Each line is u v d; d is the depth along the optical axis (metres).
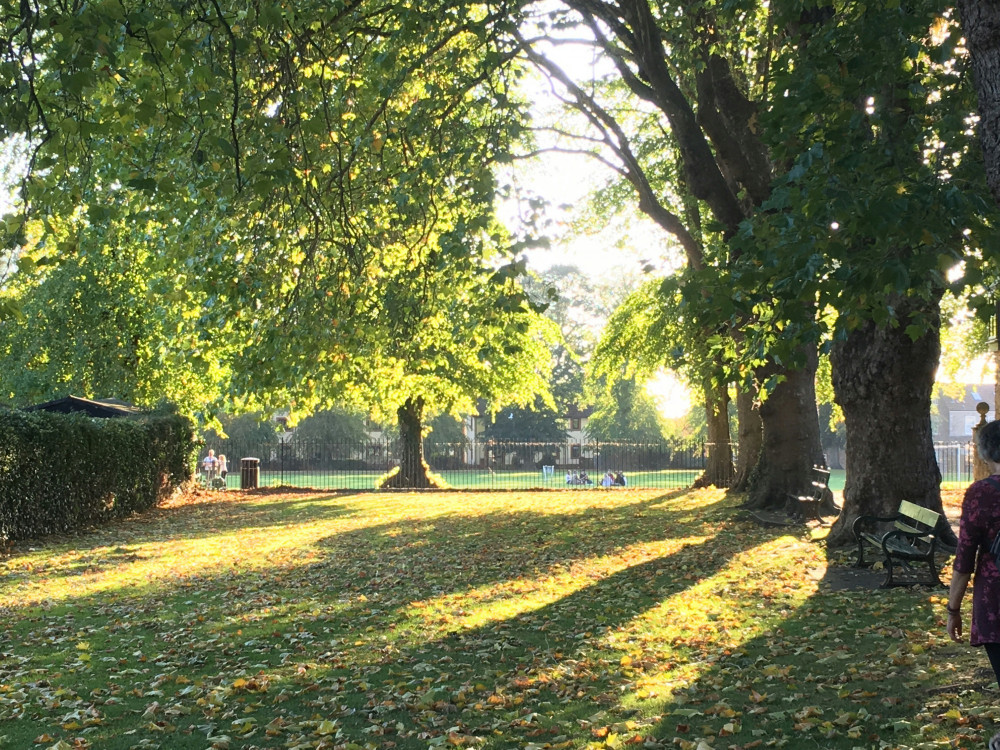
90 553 16.78
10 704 6.79
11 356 30.28
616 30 11.77
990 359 33.25
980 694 5.88
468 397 36.25
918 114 7.50
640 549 14.91
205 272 11.88
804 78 6.99
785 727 5.65
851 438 13.36
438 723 6.04
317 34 10.33
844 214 5.97
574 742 5.53
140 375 31.00
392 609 10.28
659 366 31.56
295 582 12.66
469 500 29.62
